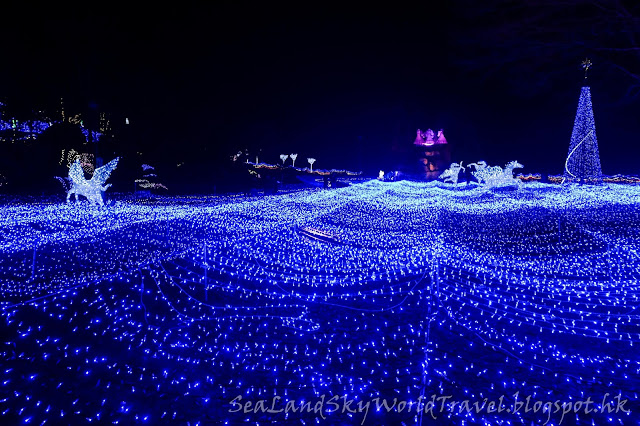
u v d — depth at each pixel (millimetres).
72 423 4066
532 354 5527
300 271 9211
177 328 6211
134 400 4453
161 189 25797
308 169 45844
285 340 5934
